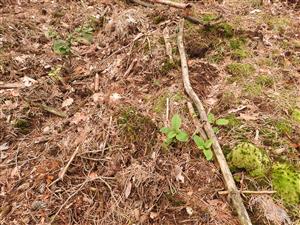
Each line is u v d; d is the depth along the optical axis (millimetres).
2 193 960
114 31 1455
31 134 1106
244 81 1202
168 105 1117
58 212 902
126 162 990
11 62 1311
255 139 1015
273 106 1109
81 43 1457
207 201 897
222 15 1531
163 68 1260
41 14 1598
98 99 1192
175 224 864
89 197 932
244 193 899
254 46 1360
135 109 1122
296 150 990
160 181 936
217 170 949
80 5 1668
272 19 1515
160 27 1433
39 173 994
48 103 1198
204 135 1012
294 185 899
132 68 1291
